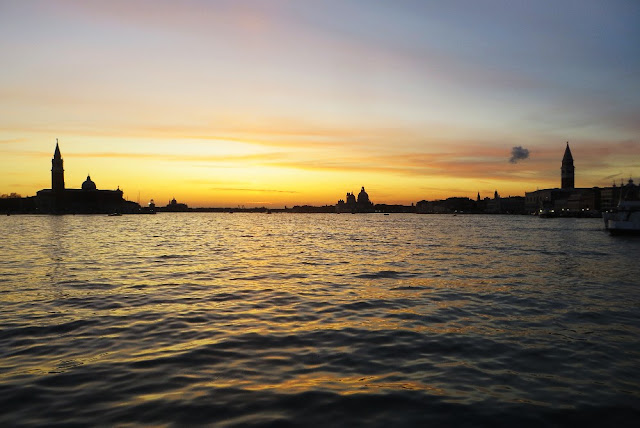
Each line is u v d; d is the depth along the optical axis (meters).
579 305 19.92
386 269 33.19
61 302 20.09
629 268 34.56
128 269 32.50
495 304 20.05
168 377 10.78
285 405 9.23
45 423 8.35
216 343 13.72
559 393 10.02
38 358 12.21
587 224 187.88
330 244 63.69
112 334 14.72
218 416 8.70
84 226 144.12
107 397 9.56
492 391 10.11
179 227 144.75
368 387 10.27
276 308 18.98
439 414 8.90
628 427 8.47
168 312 18.09
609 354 12.87
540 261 39.75
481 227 151.12
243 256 43.78
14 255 43.28
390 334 14.86
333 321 16.67
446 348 13.37
